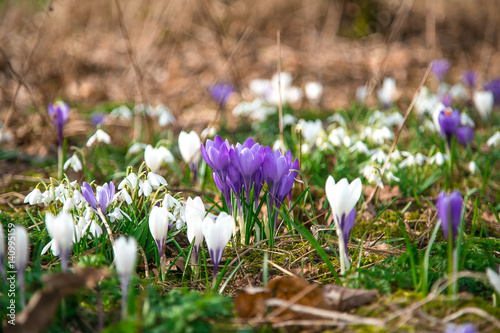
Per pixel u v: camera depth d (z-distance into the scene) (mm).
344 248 2652
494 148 5074
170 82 8531
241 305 2340
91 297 2469
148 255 3031
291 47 10523
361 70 9125
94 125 6273
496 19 10930
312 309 2172
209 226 2525
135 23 10555
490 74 8852
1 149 5371
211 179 4586
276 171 3043
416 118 5930
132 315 2207
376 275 2588
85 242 2896
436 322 2195
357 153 4688
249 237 3244
